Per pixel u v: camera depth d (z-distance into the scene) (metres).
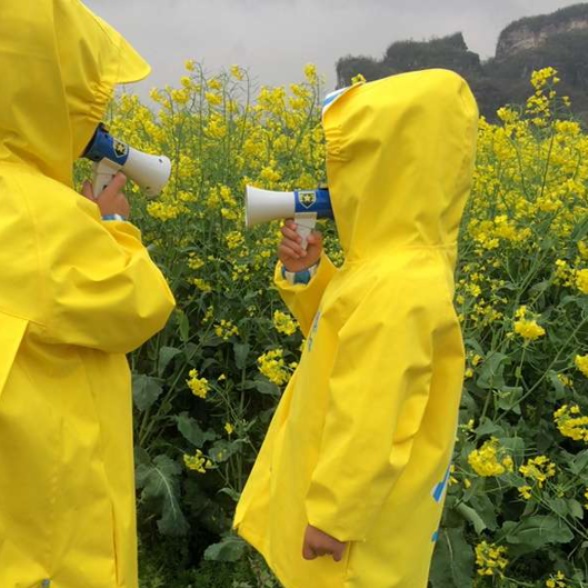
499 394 2.97
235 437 3.54
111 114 4.48
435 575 2.65
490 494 2.98
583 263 3.97
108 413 1.95
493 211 4.36
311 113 4.67
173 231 3.89
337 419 1.80
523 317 2.85
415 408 1.83
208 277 3.84
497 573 2.80
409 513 1.94
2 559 1.71
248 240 3.88
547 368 3.46
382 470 1.77
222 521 3.13
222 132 4.37
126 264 1.86
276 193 2.14
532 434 3.28
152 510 3.07
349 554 1.90
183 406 3.64
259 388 3.40
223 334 3.59
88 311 1.77
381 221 1.91
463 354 1.93
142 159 2.12
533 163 4.95
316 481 1.81
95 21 1.92
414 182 1.87
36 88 1.76
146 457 3.14
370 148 1.88
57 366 1.80
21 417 1.70
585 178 4.35
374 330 1.79
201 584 2.91
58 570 1.79
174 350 3.31
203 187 4.14
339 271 2.05
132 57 2.04
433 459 1.95
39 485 1.74
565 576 2.89
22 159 1.82
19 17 1.73
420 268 1.85
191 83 4.45
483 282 4.07
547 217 4.06
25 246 1.71
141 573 2.94
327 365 1.97
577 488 3.03
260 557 2.84
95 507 1.86
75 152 1.94
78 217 1.79
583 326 3.70
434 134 1.87
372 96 1.92
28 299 1.70
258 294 3.85
